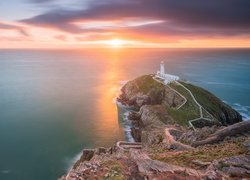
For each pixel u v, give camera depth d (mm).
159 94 130500
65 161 75750
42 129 102375
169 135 55094
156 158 33281
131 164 30234
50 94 170625
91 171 28953
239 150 32844
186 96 121500
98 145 87500
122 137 94750
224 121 113438
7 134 96562
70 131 100250
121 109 132875
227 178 24219
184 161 31047
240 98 165750
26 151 82125
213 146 38844
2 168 71438
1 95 165625
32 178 66812
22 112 125938
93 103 145750
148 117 101375
